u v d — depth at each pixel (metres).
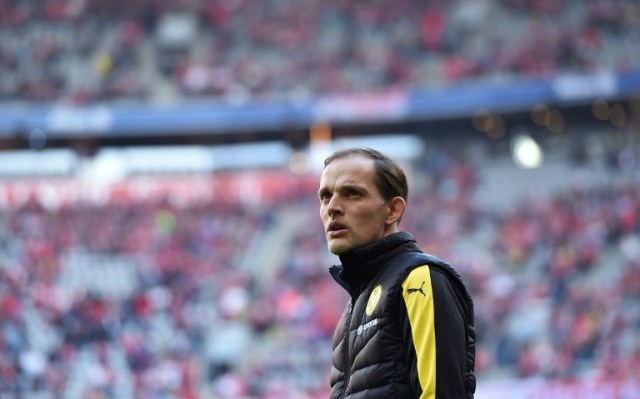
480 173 122.94
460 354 10.59
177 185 123.38
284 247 107.69
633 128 124.94
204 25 143.00
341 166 11.72
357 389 10.98
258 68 136.88
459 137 131.00
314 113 131.12
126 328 90.19
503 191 117.69
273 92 134.00
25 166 132.00
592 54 128.25
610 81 123.19
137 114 132.75
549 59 129.00
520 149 127.88
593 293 86.75
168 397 81.81
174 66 138.88
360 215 11.55
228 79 136.12
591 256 95.44
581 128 126.69
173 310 93.94
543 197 113.88
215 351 88.12
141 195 122.19
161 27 142.75
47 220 113.06
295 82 134.38
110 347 86.69
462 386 10.55
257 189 123.75
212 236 110.19
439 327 10.59
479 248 102.19
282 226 113.25
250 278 99.88
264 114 132.38
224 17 143.38
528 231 102.94
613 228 100.12
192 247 107.75
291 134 135.50
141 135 133.38
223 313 92.62
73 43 140.38
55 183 122.44
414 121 131.50
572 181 117.19
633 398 69.06
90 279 101.75
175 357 87.31
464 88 127.88
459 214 110.12
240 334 89.81
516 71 128.50
